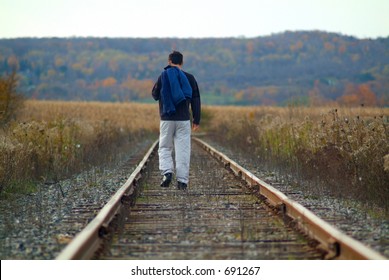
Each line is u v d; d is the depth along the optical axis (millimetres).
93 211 16969
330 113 24625
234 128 57281
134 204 17719
